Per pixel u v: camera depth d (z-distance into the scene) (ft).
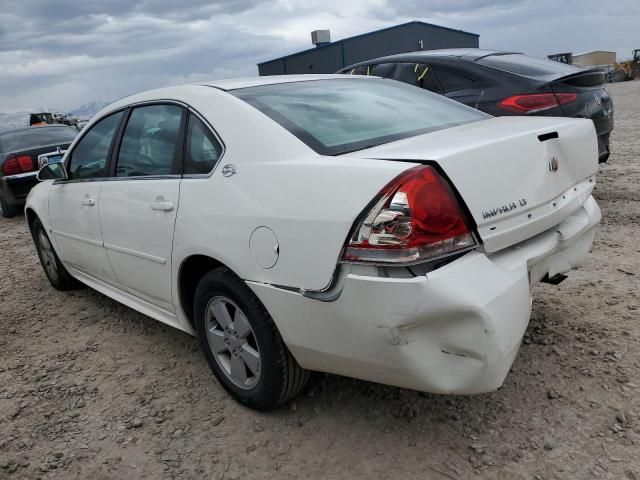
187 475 7.68
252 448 8.08
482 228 6.66
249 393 8.74
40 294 16.17
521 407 8.29
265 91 9.54
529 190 7.32
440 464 7.32
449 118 9.78
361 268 6.56
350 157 7.28
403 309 6.30
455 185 6.53
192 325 10.05
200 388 9.89
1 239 25.05
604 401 8.21
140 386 10.17
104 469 7.95
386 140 8.23
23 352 12.16
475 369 6.51
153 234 9.74
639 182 21.68
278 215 7.37
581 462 7.09
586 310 11.11
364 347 6.77
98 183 11.75
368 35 90.79
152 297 10.69
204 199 8.59
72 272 14.61
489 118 10.15
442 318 6.32
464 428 7.97
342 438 8.07
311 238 6.97
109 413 9.37
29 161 29.27
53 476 7.89
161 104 10.36
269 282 7.56
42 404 9.83
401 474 7.23
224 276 8.38
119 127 11.52
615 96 72.84
